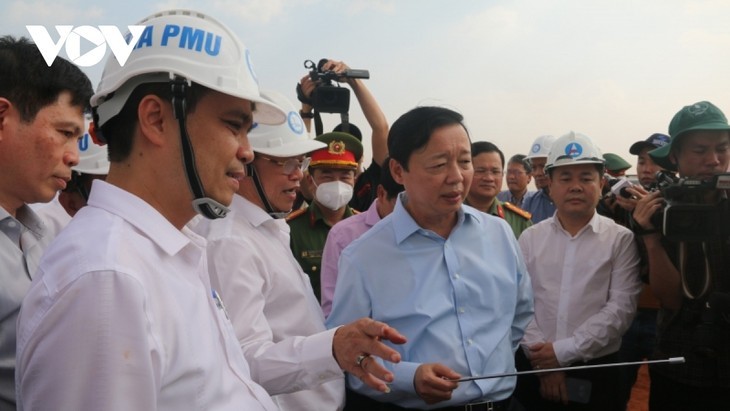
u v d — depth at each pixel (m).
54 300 1.10
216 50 1.35
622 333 3.23
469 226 2.60
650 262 3.04
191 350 1.26
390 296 2.45
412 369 2.26
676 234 2.86
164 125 1.31
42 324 1.09
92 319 1.08
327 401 2.43
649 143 6.59
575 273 3.38
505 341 2.54
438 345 2.39
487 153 4.65
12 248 1.91
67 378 1.07
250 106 1.42
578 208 3.36
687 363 2.99
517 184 7.38
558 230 3.52
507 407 2.55
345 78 5.19
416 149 2.40
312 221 4.16
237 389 1.41
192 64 1.31
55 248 1.19
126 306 1.11
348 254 2.56
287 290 2.29
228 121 1.36
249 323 2.01
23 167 1.88
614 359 3.29
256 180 2.48
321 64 5.31
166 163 1.33
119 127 1.34
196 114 1.32
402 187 3.35
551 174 3.49
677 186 2.88
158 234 1.27
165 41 1.33
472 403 2.40
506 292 2.58
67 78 1.91
